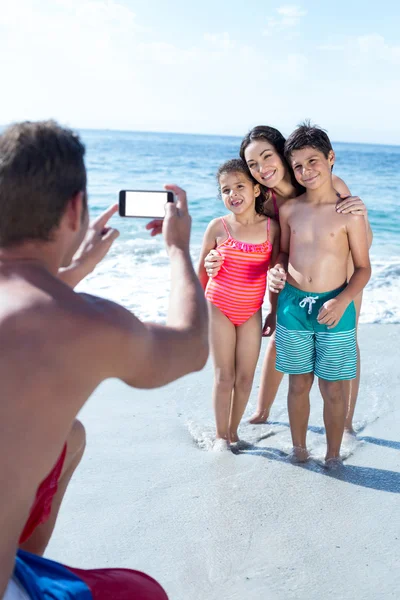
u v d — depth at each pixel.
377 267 8.90
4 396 1.33
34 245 1.48
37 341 1.36
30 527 1.69
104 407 4.28
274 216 3.94
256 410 4.31
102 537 2.81
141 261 8.77
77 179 1.50
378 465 3.57
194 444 3.79
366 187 24.89
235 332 3.79
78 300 1.45
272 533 2.87
